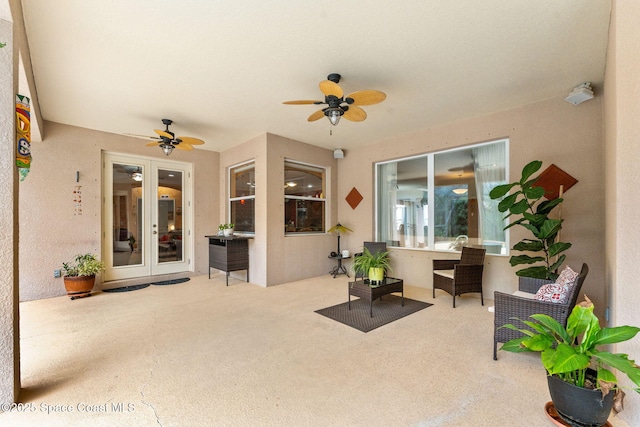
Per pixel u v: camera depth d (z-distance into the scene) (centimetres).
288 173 550
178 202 579
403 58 272
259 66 285
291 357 242
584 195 341
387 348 259
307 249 568
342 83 320
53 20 216
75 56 264
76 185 452
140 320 329
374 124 457
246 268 532
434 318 336
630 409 161
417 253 500
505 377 212
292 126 465
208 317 339
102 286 475
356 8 206
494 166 427
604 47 253
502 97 360
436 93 346
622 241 173
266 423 165
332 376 213
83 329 301
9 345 175
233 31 231
